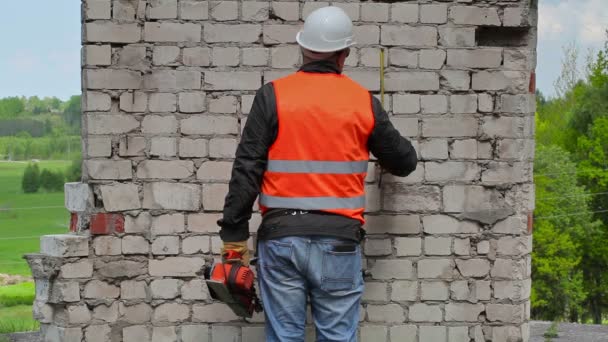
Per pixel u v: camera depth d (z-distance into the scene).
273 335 4.82
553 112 47.97
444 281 5.95
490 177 5.94
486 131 5.93
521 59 5.94
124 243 5.86
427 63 5.91
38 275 5.89
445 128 5.93
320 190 4.74
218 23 5.83
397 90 5.91
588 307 44.28
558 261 38.38
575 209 39.25
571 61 47.38
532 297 38.31
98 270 5.86
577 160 43.94
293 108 4.77
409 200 5.92
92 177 5.82
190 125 5.85
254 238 5.89
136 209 5.86
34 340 7.50
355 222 4.79
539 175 37.62
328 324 4.76
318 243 4.68
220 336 5.91
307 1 5.85
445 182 5.93
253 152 4.75
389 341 5.94
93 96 5.81
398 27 5.89
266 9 5.84
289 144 4.76
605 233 42.81
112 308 5.87
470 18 5.92
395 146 4.99
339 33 4.92
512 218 5.95
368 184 5.90
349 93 4.88
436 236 5.94
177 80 5.84
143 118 5.83
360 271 4.86
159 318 5.89
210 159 5.87
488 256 5.96
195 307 5.90
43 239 6.02
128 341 5.88
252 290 4.92
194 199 5.86
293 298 4.73
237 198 4.72
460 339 5.96
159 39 5.83
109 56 5.81
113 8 5.80
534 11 6.07
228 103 5.85
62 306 5.90
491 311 5.96
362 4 5.87
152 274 5.88
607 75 44.75
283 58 5.86
